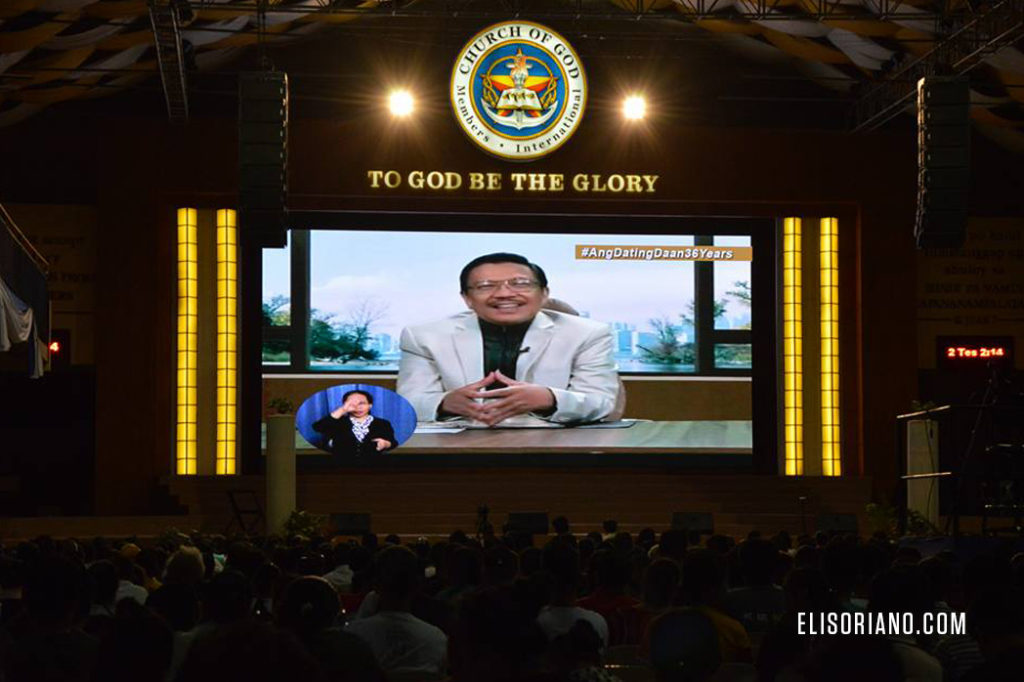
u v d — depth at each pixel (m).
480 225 31.06
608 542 14.13
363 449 30.61
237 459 30.62
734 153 31.16
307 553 12.16
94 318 30.80
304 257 30.94
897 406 31.08
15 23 24.09
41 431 31.41
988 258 32.44
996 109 29.92
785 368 31.38
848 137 31.30
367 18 31.38
